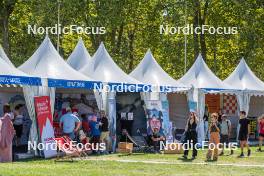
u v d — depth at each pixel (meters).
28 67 20.80
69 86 20.36
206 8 42.97
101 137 20.95
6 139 17.27
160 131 22.31
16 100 23.14
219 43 44.28
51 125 19.33
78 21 39.28
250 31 41.16
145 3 42.31
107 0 38.19
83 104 24.17
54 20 37.72
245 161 18.77
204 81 27.75
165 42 43.41
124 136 22.95
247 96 28.61
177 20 41.03
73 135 19.69
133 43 46.97
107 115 21.83
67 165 16.52
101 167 16.19
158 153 21.48
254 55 42.41
